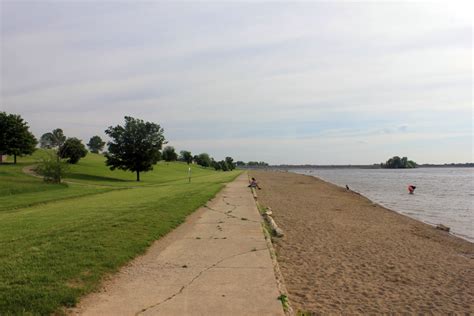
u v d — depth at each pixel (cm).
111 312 530
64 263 721
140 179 6056
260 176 8212
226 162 14950
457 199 3438
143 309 542
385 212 2253
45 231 1059
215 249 924
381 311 642
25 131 6694
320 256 1024
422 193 4175
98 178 5572
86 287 611
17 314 502
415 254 1127
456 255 1149
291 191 3872
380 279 838
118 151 5891
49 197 2512
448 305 690
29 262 723
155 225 1174
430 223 1966
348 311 630
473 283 839
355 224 1700
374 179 8362
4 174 4484
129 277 692
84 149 7256
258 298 590
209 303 567
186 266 770
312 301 671
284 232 1380
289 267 902
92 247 846
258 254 875
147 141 5941
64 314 520
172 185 3809
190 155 14475
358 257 1036
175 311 536
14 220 1359
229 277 696
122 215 1326
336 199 3078
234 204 1942
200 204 1864
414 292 756
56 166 3759
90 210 1583
